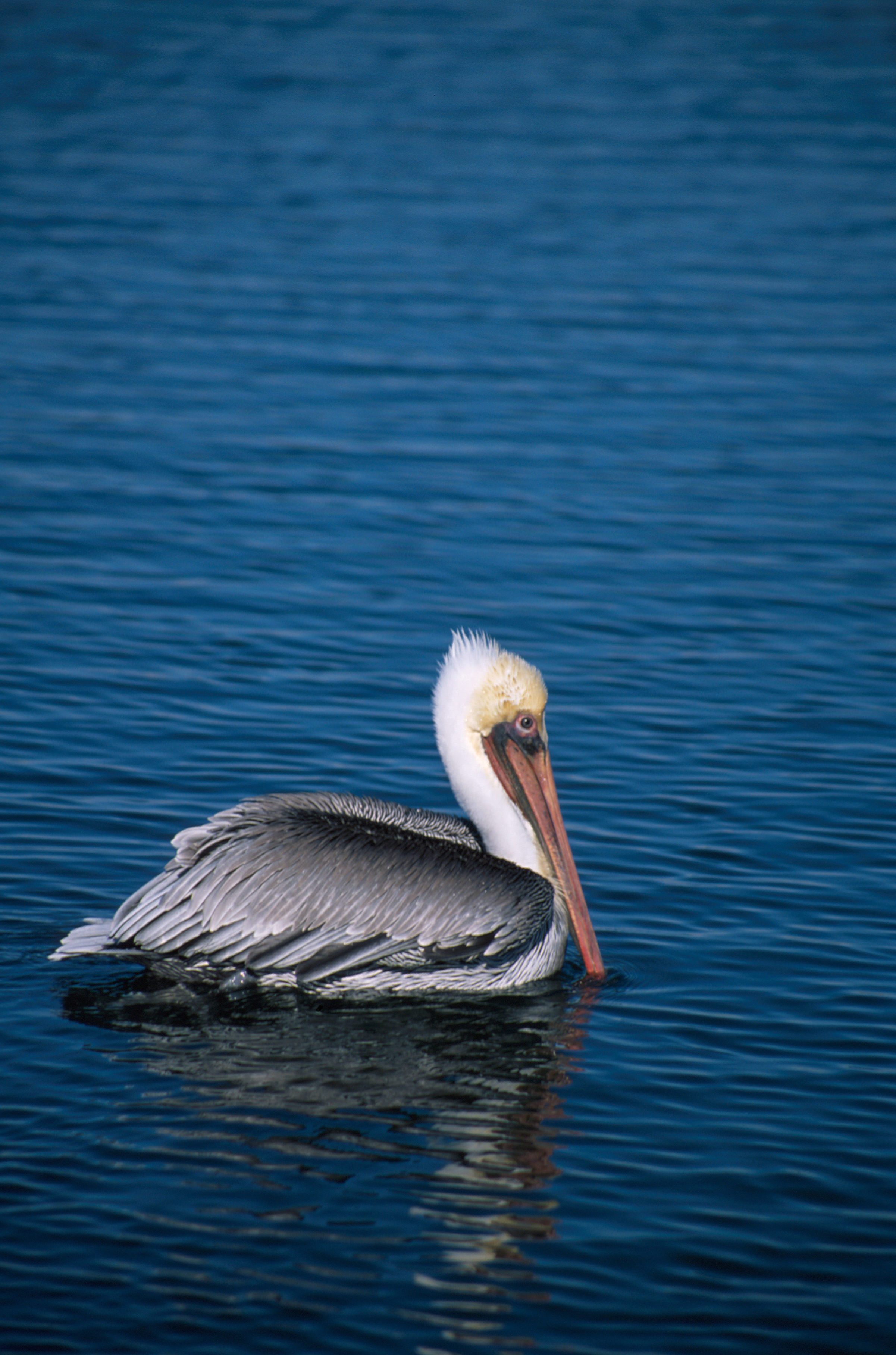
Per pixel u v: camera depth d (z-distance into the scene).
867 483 21.69
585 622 17.12
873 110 50.06
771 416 24.48
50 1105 8.56
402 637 16.53
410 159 42.41
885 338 28.69
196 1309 6.99
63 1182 7.85
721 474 21.97
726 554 19.22
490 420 23.92
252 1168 8.04
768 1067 9.28
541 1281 7.25
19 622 16.36
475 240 34.84
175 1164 8.05
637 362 27.05
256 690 15.05
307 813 10.39
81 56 54.88
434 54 57.66
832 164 43.22
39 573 17.73
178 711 14.46
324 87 51.38
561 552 19.16
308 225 35.62
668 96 51.47
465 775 11.34
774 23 65.94
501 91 51.62
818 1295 7.21
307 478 21.22
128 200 37.06
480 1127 8.54
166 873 9.95
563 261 33.47
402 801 12.87
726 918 11.21
